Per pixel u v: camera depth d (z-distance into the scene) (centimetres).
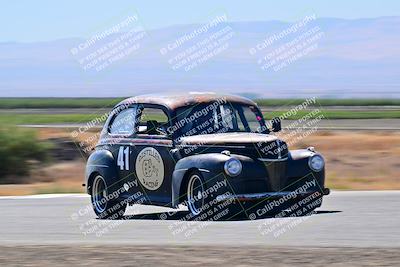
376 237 2770
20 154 7106
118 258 2444
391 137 9362
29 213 3656
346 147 8538
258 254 2452
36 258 2478
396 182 5394
